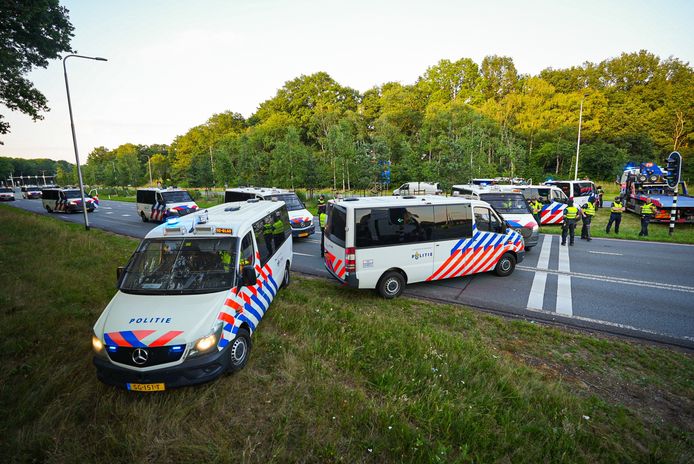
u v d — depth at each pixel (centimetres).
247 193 1622
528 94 5856
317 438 373
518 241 978
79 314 691
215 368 437
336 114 5769
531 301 801
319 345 558
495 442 370
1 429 389
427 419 396
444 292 865
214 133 7831
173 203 2142
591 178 4825
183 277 506
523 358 555
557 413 411
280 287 849
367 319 662
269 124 6388
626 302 784
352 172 3478
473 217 909
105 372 422
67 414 407
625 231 1653
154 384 413
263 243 680
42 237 1496
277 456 351
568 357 555
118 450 367
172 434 383
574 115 5341
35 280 895
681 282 912
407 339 581
